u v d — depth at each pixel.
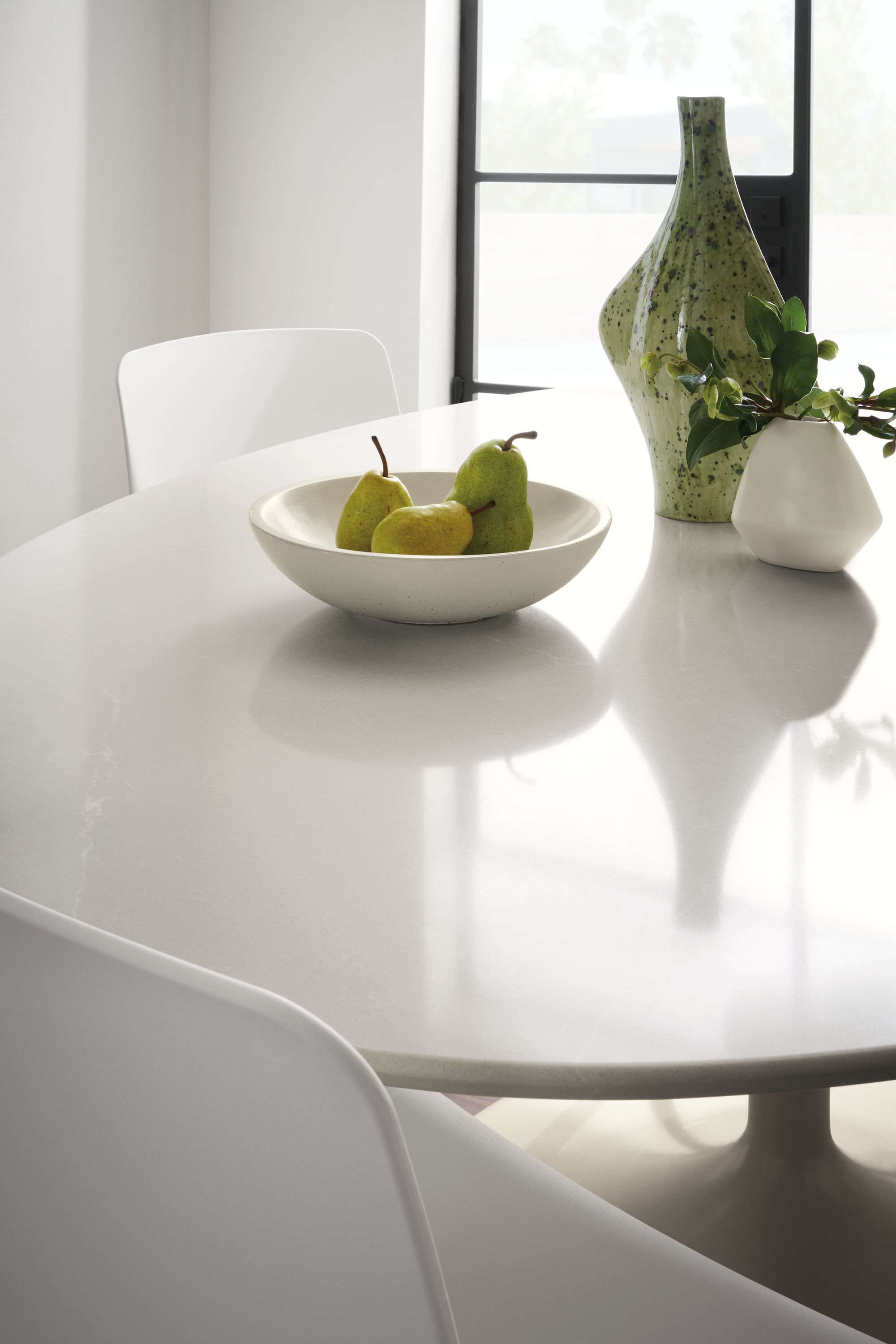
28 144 2.92
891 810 0.67
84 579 1.04
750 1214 1.29
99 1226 0.43
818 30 3.09
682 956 0.54
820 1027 0.49
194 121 3.41
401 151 3.27
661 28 3.22
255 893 0.58
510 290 3.51
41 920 0.37
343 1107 0.36
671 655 0.88
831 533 1.03
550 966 0.53
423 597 0.87
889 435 1.03
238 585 1.03
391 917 0.56
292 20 3.30
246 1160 0.39
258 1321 0.42
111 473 3.31
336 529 1.08
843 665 0.86
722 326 1.11
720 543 1.16
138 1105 0.40
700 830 0.64
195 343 1.79
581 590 1.02
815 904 0.58
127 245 3.26
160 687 0.82
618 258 3.40
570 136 3.36
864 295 3.20
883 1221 1.29
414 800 0.67
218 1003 0.35
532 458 1.49
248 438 1.85
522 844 0.63
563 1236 0.70
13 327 2.97
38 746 0.73
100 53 3.08
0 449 2.98
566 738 0.75
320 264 3.42
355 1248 0.40
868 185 3.14
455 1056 0.47
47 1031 0.39
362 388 1.97
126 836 0.63
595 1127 1.44
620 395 1.91
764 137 3.18
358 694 0.81
